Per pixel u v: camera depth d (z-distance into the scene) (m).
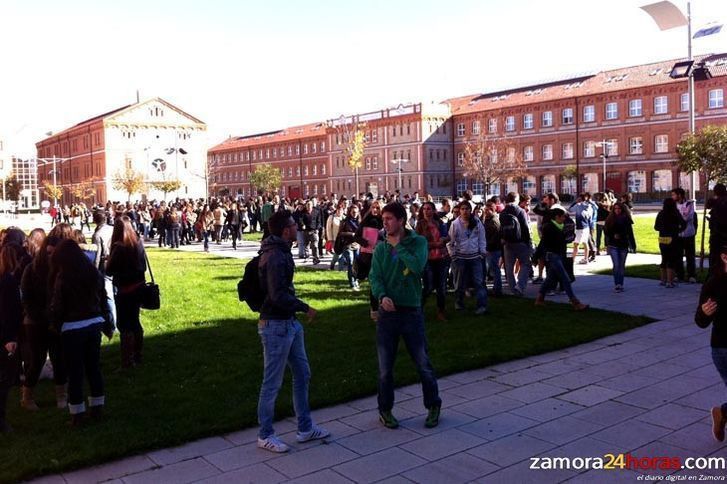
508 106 79.31
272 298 5.59
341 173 94.56
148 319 11.97
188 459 5.60
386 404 6.21
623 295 13.60
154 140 90.75
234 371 8.23
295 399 5.93
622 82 70.06
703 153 22.92
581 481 5.05
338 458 5.55
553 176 75.38
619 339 9.73
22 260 7.59
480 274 11.77
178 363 8.73
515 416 6.49
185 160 92.69
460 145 85.69
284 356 5.78
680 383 7.48
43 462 5.42
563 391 7.27
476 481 5.07
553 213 11.98
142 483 5.14
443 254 11.18
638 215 42.62
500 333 10.02
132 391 7.47
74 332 6.33
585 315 11.36
